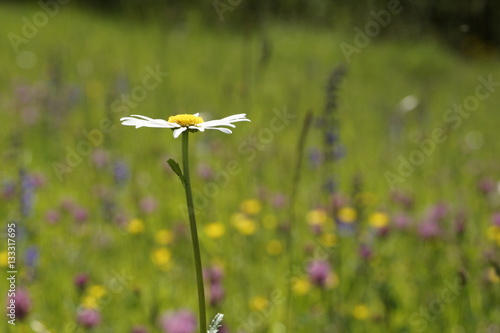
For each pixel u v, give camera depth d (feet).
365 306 15.03
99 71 39.60
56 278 15.80
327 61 56.13
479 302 15.17
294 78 43.16
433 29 76.74
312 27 65.62
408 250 18.31
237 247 18.25
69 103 31.22
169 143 27.48
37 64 41.52
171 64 44.21
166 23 51.37
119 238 18.45
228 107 32.60
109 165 23.29
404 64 62.34
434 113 40.60
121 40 51.31
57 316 14.24
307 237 18.78
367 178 24.85
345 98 43.60
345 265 16.87
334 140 18.07
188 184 7.25
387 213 20.21
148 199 20.25
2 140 25.43
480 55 78.23
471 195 22.71
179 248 17.98
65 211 19.75
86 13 66.33
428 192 24.20
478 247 17.04
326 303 14.94
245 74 25.40
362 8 67.26
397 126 31.01
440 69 64.44
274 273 16.70
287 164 23.38
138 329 13.05
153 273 16.30
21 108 31.19
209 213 19.71
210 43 53.78
